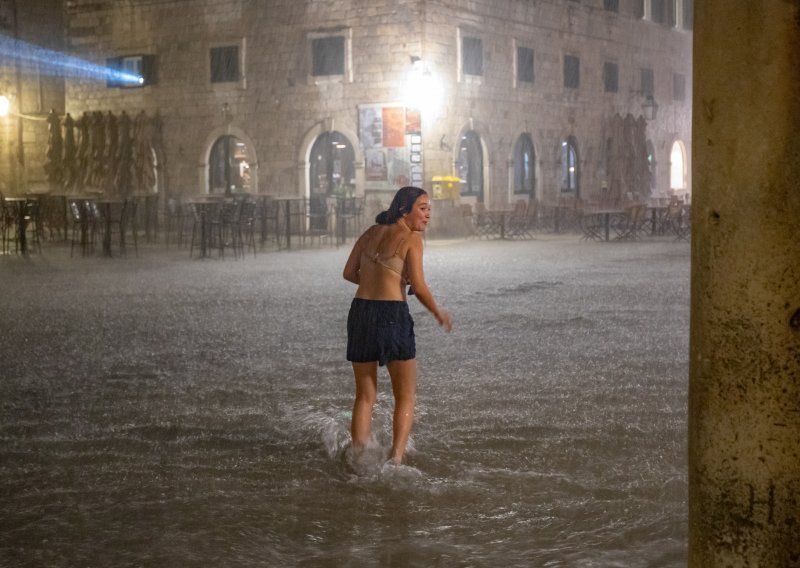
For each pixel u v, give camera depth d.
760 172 2.42
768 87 2.40
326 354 8.91
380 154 25.97
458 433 6.03
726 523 2.53
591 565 3.90
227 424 6.39
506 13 28.64
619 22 34.25
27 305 12.56
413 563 3.97
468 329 10.26
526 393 7.18
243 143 28.09
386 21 25.69
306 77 26.84
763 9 2.39
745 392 2.47
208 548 4.17
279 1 27.14
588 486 4.94
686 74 38.88
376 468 5.29
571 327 10.32
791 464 2.42
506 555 4.04
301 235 26.98
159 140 29.25
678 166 38.88
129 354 9.02
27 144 30.28
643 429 6.09
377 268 5.45
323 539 4.29
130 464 5.50
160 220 29.38
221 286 14.70
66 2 30.44
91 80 30.25
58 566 4.01
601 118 33.41
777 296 2.42
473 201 28.03
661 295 13.06
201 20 28.33
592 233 24.95
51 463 5.53
